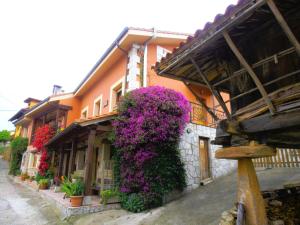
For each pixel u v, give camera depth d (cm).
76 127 741
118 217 589
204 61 330
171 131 670
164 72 335
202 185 767
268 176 685
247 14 208
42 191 1027
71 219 601
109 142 923
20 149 1964
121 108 733
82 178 782
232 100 304
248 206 231
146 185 639
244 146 239
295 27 247
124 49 912
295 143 290
